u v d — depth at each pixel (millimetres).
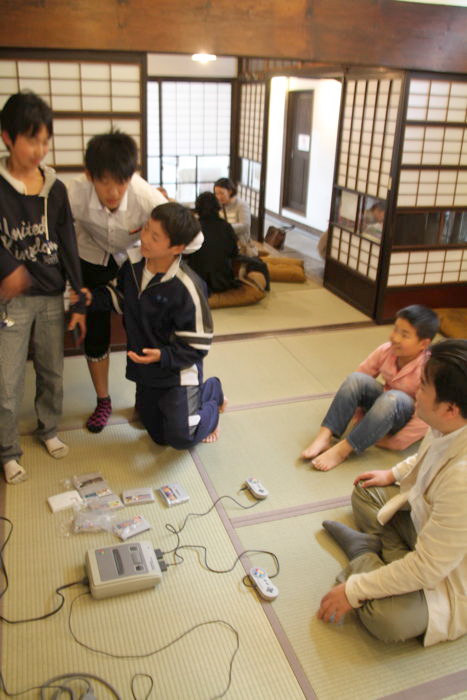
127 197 2219
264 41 2969
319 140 6766
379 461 2496
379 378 3197
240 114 6793
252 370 3262
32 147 1809
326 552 1990
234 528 2076
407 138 3740
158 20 2736
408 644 1685
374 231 4094
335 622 1725
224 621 1716
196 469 2389
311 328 3932
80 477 2262
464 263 4266
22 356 2148
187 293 2193
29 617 1693
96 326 2486
